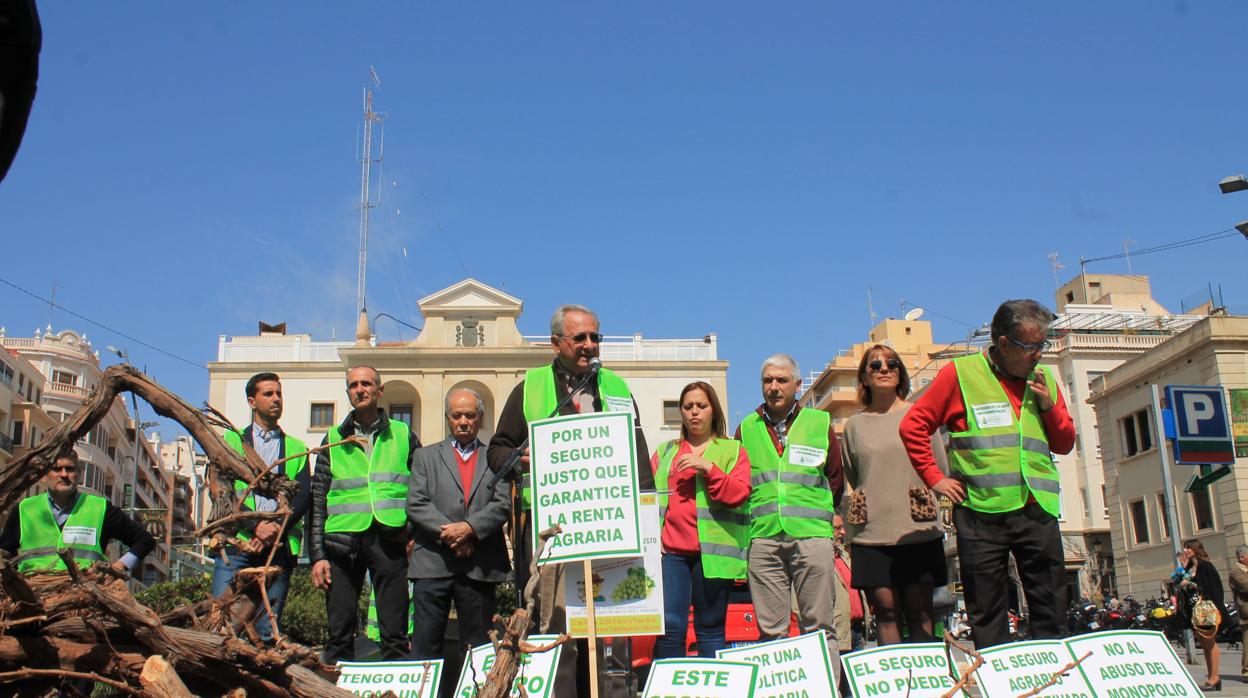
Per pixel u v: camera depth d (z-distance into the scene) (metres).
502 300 48.28
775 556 6.25
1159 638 4.62
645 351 49.91
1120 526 34.97
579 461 5.22
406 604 6.75
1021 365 5.40
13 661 3.67
